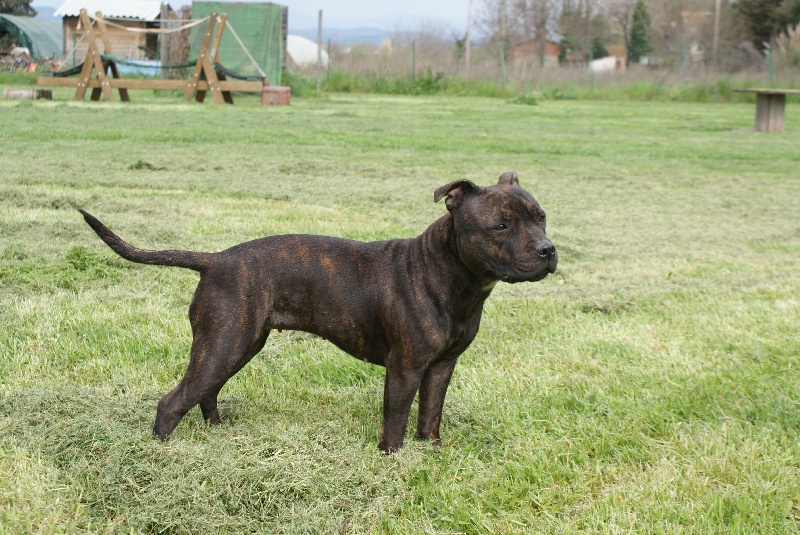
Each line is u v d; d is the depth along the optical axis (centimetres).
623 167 1471
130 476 354
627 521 355
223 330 381
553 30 6825
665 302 692
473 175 1280
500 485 386
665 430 450
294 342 567
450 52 5344
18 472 358
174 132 1620
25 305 589
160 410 387
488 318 638
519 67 4131
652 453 422
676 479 393
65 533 327
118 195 979
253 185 1096
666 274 786
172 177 1119
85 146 1362
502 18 6438
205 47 2473
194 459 363
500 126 2159
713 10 6131
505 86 3822
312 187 1108
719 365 555
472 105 3044
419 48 4750
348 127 1923
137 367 508
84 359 517
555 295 702
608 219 1022
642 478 397
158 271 693
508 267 369
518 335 605
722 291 731
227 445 388
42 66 3862
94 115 1897
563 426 452
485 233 370
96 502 346
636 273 783
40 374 488
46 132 1508
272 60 3097
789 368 547
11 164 1130
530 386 509
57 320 567
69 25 3812
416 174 1271
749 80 3822
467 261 378
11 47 4544
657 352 577
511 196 375
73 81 2417
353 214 951
